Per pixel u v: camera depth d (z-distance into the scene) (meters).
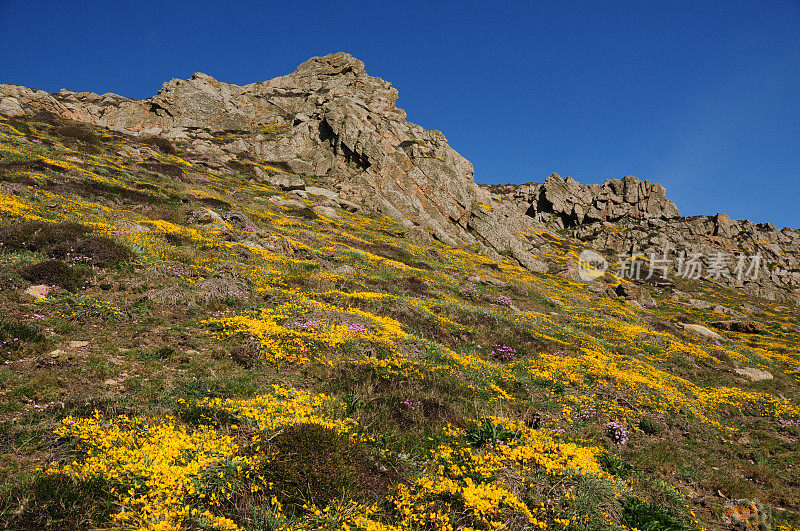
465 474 6.40
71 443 5.36
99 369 7.50
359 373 9.44
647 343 21.17
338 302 14.67
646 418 10.90
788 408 14.24
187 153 57.38
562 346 16.47
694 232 89.94
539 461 6.86
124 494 4.61
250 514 4.79
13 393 6.32
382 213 56.06
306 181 58.44
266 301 13.36
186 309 11.45
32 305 9.53
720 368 19.94
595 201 97.88
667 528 6.13
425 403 8.82
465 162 79.38
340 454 5.74
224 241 20.11
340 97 82.12
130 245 14.90
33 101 66.00
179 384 7.55
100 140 46.56
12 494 4.34
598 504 6.22
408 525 5.06
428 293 21.20
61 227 13.91
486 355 14.05
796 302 70.06
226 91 84.69
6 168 23.95
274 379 8.48
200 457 5.21
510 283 32.31
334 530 4.69
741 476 8.97
